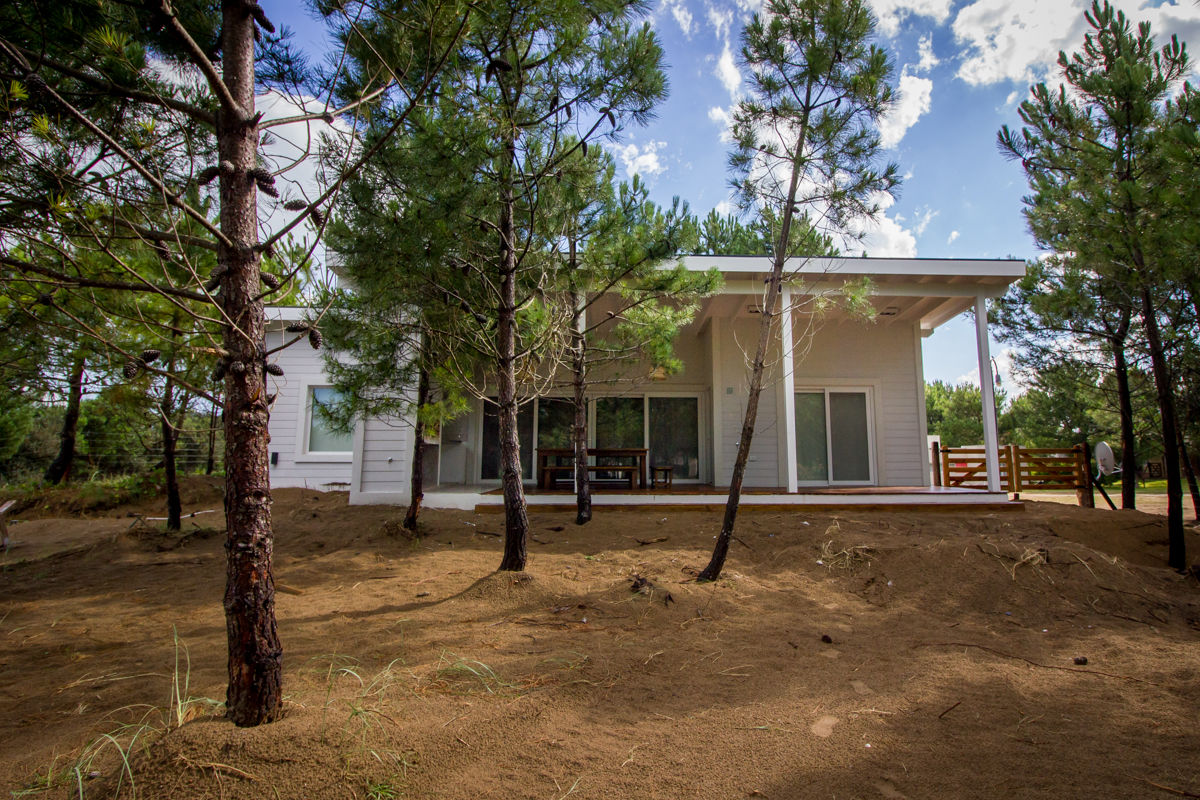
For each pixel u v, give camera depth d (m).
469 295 5.99
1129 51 8.89
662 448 12.09
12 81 2.84
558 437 11.94
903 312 11.42
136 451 13.65
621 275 6.59
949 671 3.86
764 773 2.55
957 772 2.60
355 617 4.71
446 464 11.66
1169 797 2.42
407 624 4.50
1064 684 3.71
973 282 9.93
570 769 2.52
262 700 2.52
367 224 5.02
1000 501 9.24
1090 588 5.75
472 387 5.97
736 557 6.70
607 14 4.85
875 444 11.52
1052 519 8.40
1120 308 9.27
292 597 5.38
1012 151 10.02
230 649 2.55
